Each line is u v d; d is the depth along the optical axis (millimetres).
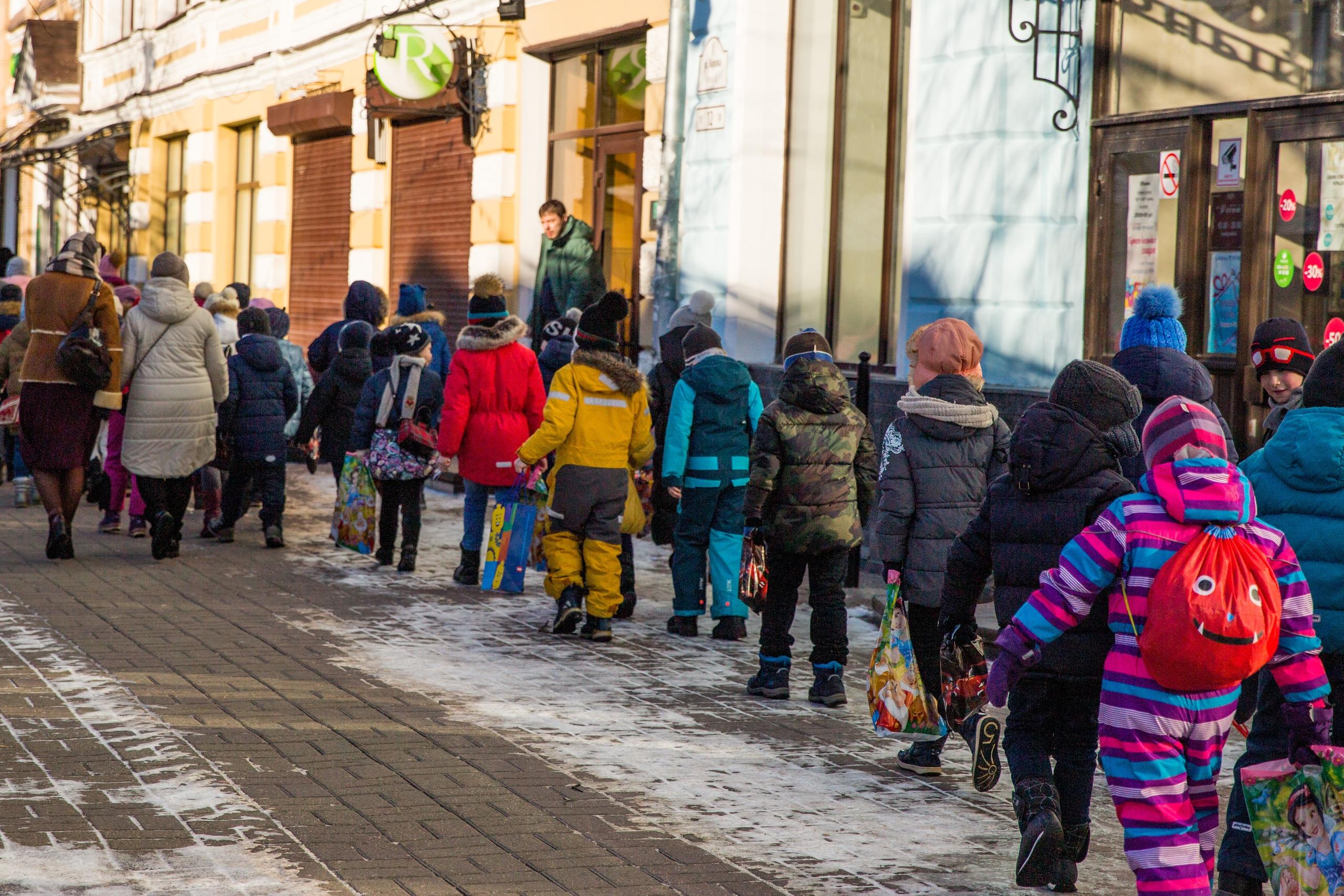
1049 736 7207
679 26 20359
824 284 19375
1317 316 13484
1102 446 7121
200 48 36812
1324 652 6969
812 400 10648
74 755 9047
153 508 16359
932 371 9227
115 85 43125
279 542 17516
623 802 8484
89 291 15820
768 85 19750
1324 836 6219
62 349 15438
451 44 25047
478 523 15391
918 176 16797
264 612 13711
